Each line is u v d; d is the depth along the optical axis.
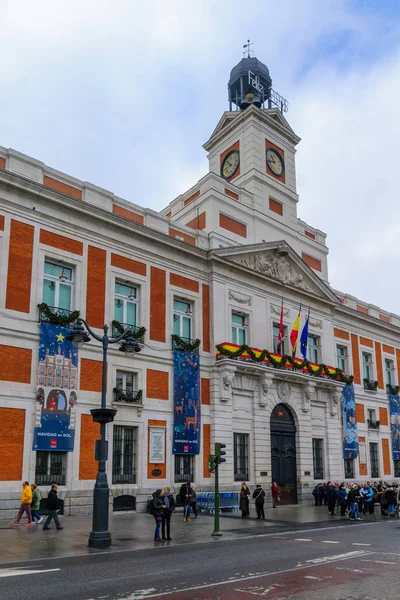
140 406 24.36
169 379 26.09
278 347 31.84
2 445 19.80
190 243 28.83
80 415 22.36
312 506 29.59
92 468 22.30
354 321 40.25
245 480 28.16
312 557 12.64
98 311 23.98
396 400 42.16
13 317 21.00
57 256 22.97
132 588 9.16
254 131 35.41
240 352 28.45
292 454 31.06
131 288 25.97
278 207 35.59
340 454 34.56
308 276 34.78
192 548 14.19
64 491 21.14
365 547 14.39
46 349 21.59
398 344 44.72
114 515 22.39
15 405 20.44
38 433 20.72
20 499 19.80
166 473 24.94
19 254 21.69
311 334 34.78
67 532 16.55
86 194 24.66
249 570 10.93
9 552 13.01
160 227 27.67
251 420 28.97
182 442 25.64
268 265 32.09
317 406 33.81
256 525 20.08
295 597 8.66
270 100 40.88
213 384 27.73
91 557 12.48
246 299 30.58
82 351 22.97
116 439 23.70
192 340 27.73
